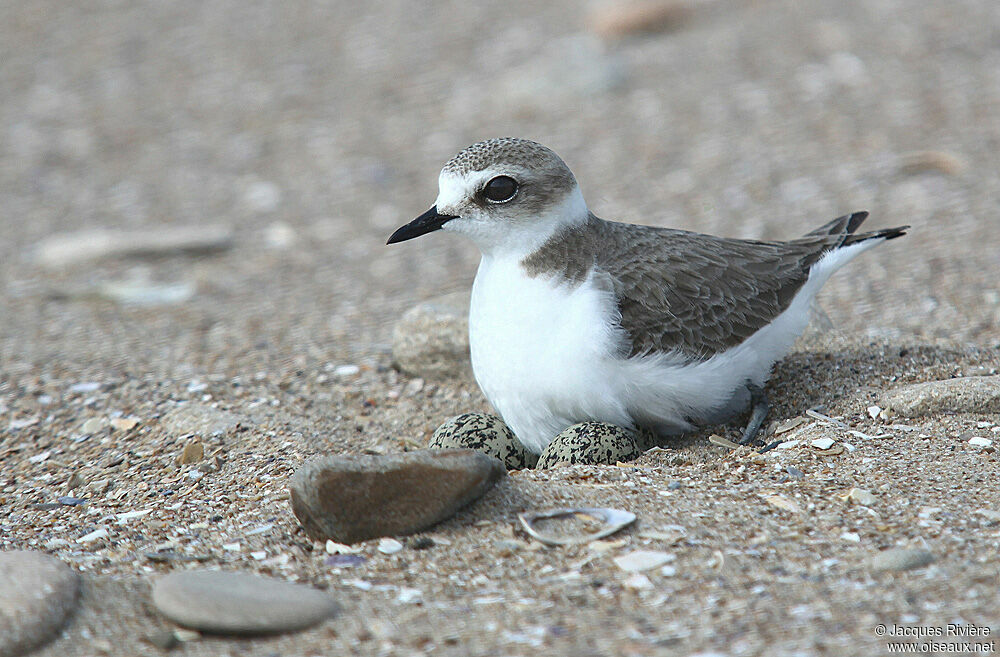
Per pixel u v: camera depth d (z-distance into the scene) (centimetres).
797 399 955
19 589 628
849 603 610
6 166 2023
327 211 1770
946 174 1630
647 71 2170
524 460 923
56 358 1224
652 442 912
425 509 723
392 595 653
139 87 2350
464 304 1144
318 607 629
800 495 754
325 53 2445
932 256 1375
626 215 1614
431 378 1122
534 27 2450
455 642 597
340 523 718
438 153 1948
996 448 832
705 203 1630
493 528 723
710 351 884
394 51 2419
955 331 1151
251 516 775
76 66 2464
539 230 874
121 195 1886
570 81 2122
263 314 1377
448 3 2659
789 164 1731
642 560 670
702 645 577
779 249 960
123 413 1047
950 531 688
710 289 896
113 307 1445
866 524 705
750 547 681
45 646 606
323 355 1205
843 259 977
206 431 984
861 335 1115
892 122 1825
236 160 2000
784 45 2178
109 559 713
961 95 1880
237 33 2591
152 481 885
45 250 1658
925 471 789
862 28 2198
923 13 2228
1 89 2361
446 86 2216
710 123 1922
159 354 1233
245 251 1642
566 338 852
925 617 592
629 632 595
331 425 1016
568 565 673
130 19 2700
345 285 1479
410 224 879
